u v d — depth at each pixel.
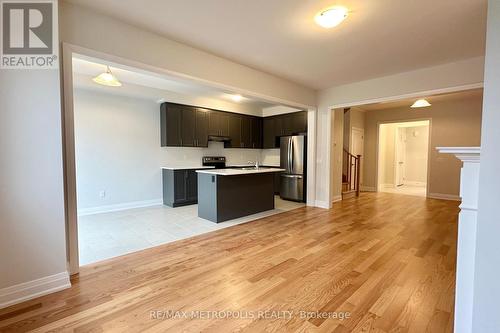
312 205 5.36
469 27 2.62
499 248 1.16
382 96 4.32
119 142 5.03
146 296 1.93
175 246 2.98
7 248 1.80
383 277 2.22
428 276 2.24
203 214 4.29
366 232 3.50
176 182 5.29
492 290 1.19
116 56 2.53
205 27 2.68
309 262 2.53
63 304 1.83
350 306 1.81
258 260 2.58
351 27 2.65
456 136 5.98
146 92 5.00
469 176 1.29
